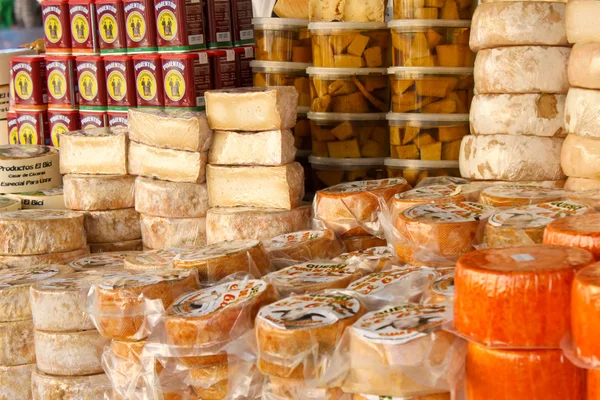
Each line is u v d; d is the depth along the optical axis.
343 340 1.59
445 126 2.82
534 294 1.33
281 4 3.28
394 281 1.87
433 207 2.15
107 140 3.03
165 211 2.83
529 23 2.41
